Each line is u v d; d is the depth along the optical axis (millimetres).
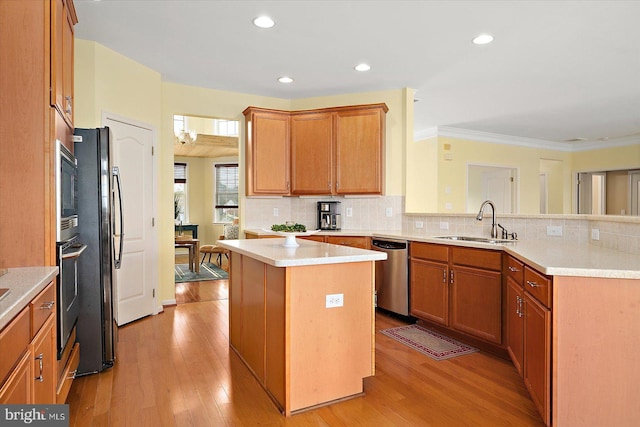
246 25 3043
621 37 3191
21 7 1820
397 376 2602
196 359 2875
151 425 1998
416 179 7023
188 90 4516
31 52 1825
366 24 3014
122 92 3639
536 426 1996
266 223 4965
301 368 2164
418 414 2121
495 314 2906
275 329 2254
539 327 1991
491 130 6910
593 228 2900
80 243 2529
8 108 1805
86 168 2531
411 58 3678
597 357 1778
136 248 3830
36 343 1444
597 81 4305
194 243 6449
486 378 2570
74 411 2125
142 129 3895
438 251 3422
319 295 2223
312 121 4648
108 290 2635
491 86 4492
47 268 1769
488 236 3701
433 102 5121
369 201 4727
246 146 4801
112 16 2906
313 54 3602
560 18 2889
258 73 4109
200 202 9211
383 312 4164
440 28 3070
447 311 3330
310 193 4664
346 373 2293
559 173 8422
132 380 2514
